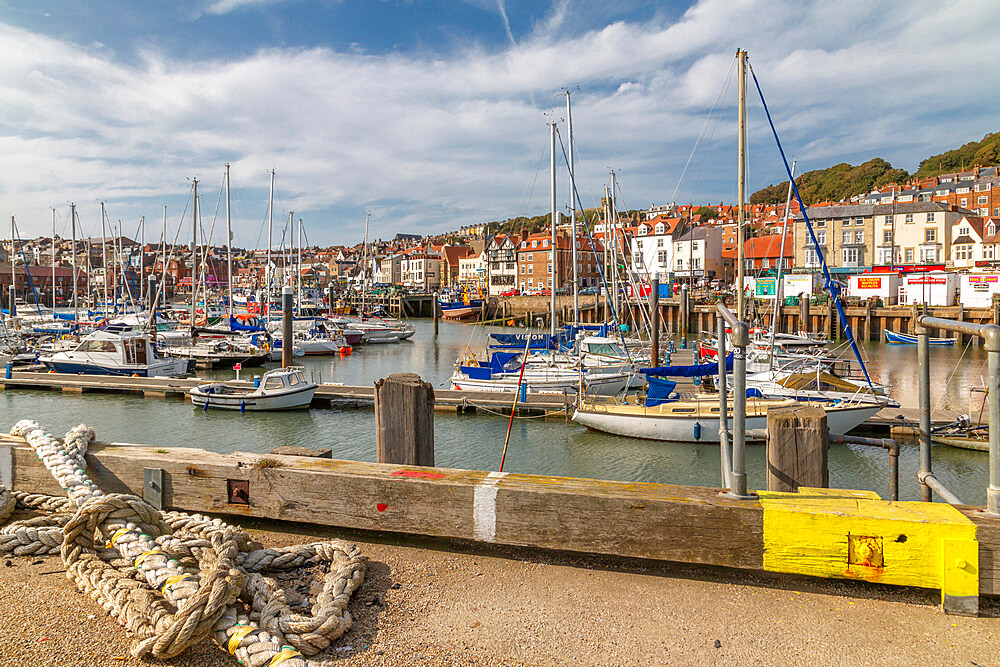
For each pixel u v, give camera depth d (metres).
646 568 3.65
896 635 2.95
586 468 14.59
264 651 2.69
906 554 3.22
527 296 75.12
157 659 2.78
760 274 63.75
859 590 3.36
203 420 19.75
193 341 37.31
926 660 2.76
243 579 3.19
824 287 55.91
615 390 22.88
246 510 4.24
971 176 78.88
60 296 94.81
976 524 3.12
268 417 20.14
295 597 3.27
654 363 26.09
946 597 3.12
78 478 4.12
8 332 39.06
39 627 3.02
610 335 32.72
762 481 12.87
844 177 118.19
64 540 3.54
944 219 59.38
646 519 3.59
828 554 3.33
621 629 3.03
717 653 2.83
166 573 3.22
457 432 17.78
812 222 65.88
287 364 31.38
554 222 29.47
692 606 3.23
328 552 3.69
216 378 31.25
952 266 52.97
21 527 3.93
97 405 22.00
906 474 13.53
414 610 3.21
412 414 5.22
